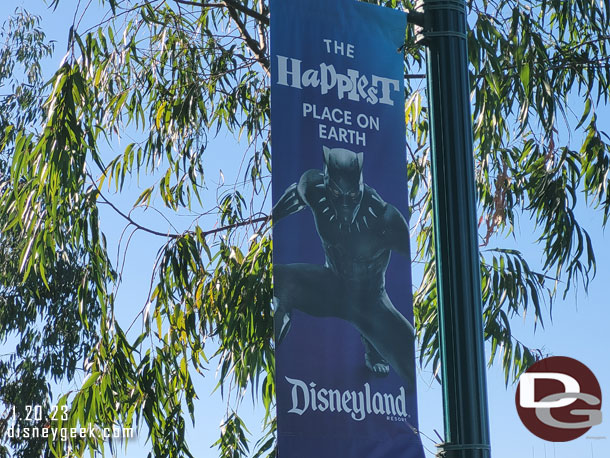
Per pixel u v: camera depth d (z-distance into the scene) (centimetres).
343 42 524
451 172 502
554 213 788
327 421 464
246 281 791
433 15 535
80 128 757
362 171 507
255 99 942
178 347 823
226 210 958
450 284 485
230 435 839
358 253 493
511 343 800
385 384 480
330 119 509
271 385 812
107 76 862
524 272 808
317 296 479
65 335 1587
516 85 802
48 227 789
